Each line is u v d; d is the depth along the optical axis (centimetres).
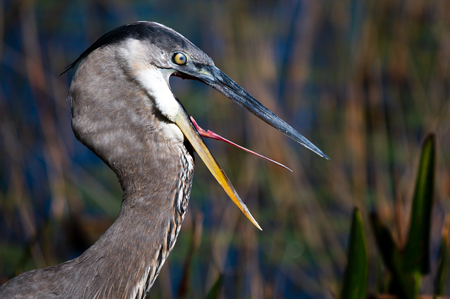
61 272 377
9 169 804
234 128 852
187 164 393
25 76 948
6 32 934
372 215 513
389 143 875
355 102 866
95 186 852
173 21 1128
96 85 370
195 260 691
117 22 1116
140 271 375
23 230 749
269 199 803
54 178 770
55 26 1093
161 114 376
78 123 375
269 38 912
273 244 740
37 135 896
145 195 378
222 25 868
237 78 837
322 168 877
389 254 516
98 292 369
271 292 652
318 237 765
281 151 809
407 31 950
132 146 374
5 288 374
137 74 369
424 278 672
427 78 939
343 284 470
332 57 1005
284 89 980
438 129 817
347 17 991
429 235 503
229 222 728
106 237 378
